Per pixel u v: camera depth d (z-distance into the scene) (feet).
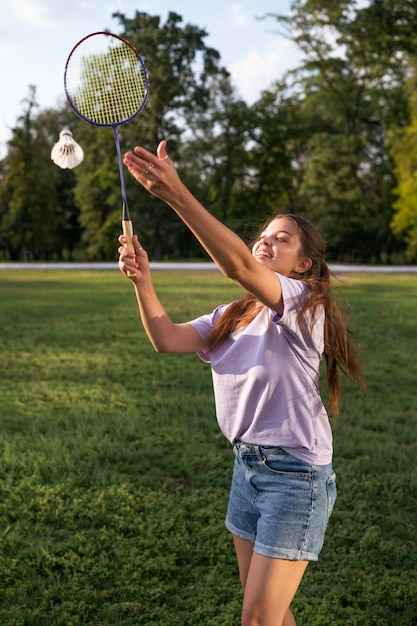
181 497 14.57
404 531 13.05
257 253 7.98
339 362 8.53
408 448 18.03
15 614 10.08
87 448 17.38
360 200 144.66
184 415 20.70
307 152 171.83
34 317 45.11
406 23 132.87
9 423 19.89
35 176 172.96
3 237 188.75
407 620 10.31
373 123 154.10
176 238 184.03
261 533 7.35
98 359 30.27
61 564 11.61
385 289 70.13
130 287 74.23
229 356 7.75
